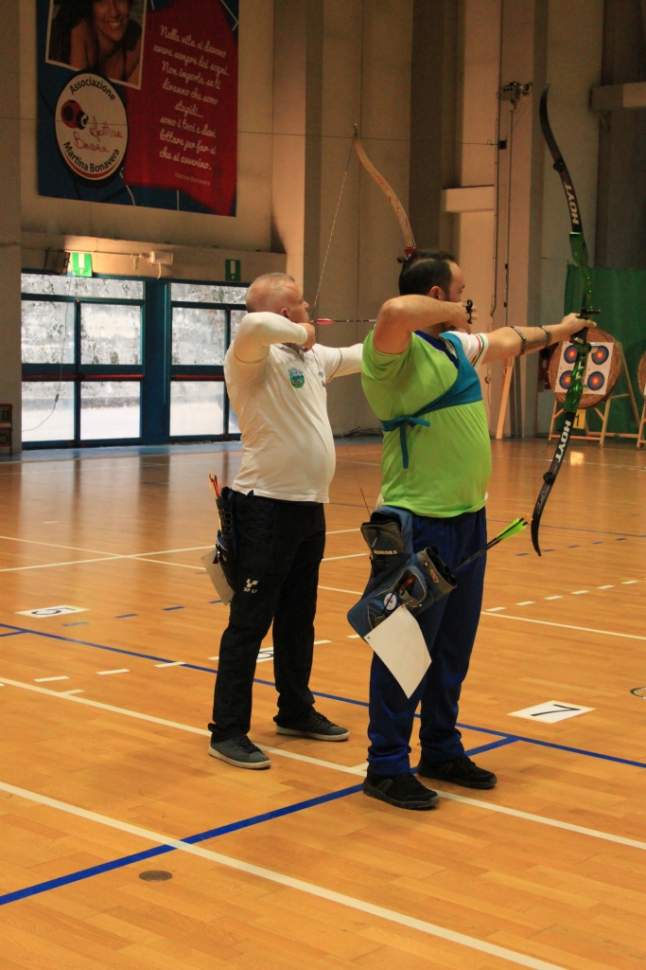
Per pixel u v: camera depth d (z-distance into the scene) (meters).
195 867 2.99
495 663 5.18
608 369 17.22
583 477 13.04
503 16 17.48
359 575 7.25
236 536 3.84
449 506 3.49
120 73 15.40
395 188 18.06
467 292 18.14
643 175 19.62
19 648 5.31
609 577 7.34
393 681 3.48
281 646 4.09
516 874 2.99
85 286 15.52
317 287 17.19
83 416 15.79
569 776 3.75
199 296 16.78
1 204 14.12
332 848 3.14
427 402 3.46
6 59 14.02
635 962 2.53
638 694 4.72
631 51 19.00
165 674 4.91
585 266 3.82
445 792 3.60
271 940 2.60
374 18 17.55
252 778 3.69
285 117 17.22
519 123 17.48
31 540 8.41
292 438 3.83
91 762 3.81
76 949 2.54
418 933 2.65
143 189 15.83
